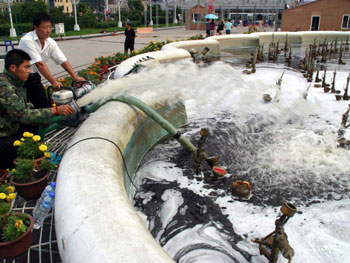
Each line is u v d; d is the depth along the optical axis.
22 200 3.06
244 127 5.16
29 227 2.44
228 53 13.96
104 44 20.31
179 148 4.37
